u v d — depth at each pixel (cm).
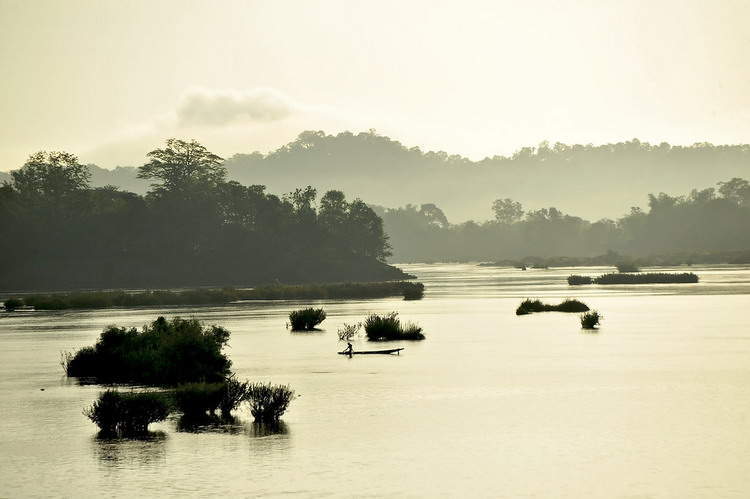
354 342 12694
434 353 11044
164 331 10200
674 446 5759
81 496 4812
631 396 7656
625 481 4975
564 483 4953
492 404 7381
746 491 4756
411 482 5012
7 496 4825
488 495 4750
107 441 6144
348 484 4975
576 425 6475
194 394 6988
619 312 17375
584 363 9850
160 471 5284
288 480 5062
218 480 5069
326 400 7638
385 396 7831
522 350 11244
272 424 6656
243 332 14538
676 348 11144
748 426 6325
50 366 10525
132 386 8731
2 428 6675
